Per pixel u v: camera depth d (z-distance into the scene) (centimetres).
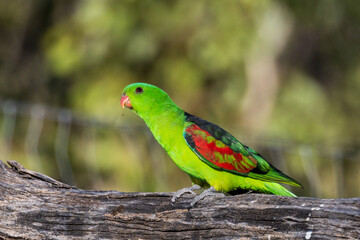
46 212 541
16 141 1756
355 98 2056
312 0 1962
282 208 496
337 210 478
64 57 1881
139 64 1877
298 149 1257
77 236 537
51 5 2097
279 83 1997
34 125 1741
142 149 1616
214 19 1842
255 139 1348
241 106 1941
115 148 1703
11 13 2127
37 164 1616
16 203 546
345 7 1980
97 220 535
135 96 696
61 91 2003
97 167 1627
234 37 1842
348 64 2078
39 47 2106
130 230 530
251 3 1833
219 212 515
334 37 2064
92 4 1861
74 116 1212
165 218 525
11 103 1284
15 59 2102
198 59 1853
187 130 665
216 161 655
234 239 505
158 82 1889
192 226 518
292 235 487
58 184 570
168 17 1847
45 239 539
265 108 1972
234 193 714
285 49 2012
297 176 1580
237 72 1916
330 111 2025
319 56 2078
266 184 691
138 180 1491
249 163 670
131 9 1844
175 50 1875
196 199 526
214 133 670
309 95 2002
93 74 1886
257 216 502
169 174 1727
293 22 1998
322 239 477
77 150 1759
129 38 1855
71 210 540
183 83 1866
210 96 1916
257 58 1952
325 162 1628
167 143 679
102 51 1864
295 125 1947
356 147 1819
